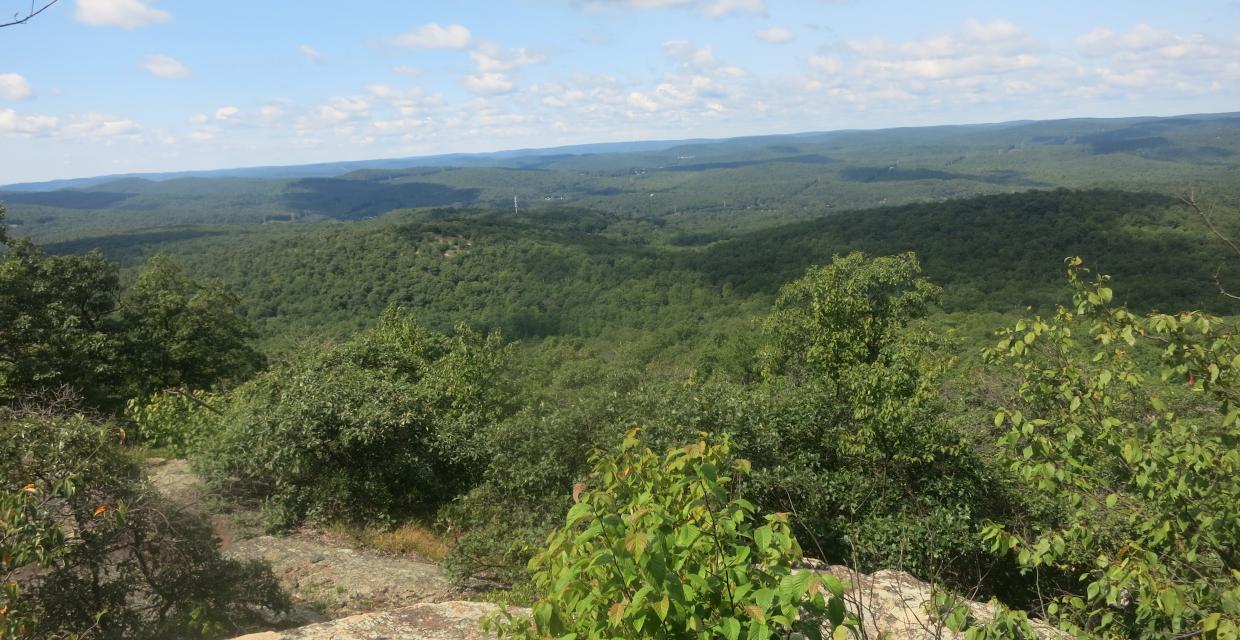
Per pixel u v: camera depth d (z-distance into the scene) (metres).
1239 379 3.61
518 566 7.52
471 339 17.14
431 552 9.16
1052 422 4.22
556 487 8.69
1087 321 4.16
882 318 19.23
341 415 9.77
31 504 3.70
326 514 9.70
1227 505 3.43
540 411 9.94
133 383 20.75
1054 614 3.57
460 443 10.95
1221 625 2.73
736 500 2.62
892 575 4.62
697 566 2.40
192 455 10.45
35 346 18.48
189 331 23.12
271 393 11.16
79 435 4.38
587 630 2.35
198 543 4.79
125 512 3.97
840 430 9.23
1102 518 4.47
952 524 7.68
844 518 7.99
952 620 3.09
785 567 2.49
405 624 3.89
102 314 22.64
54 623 4.03
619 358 43.62
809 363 19.16
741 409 8.43
